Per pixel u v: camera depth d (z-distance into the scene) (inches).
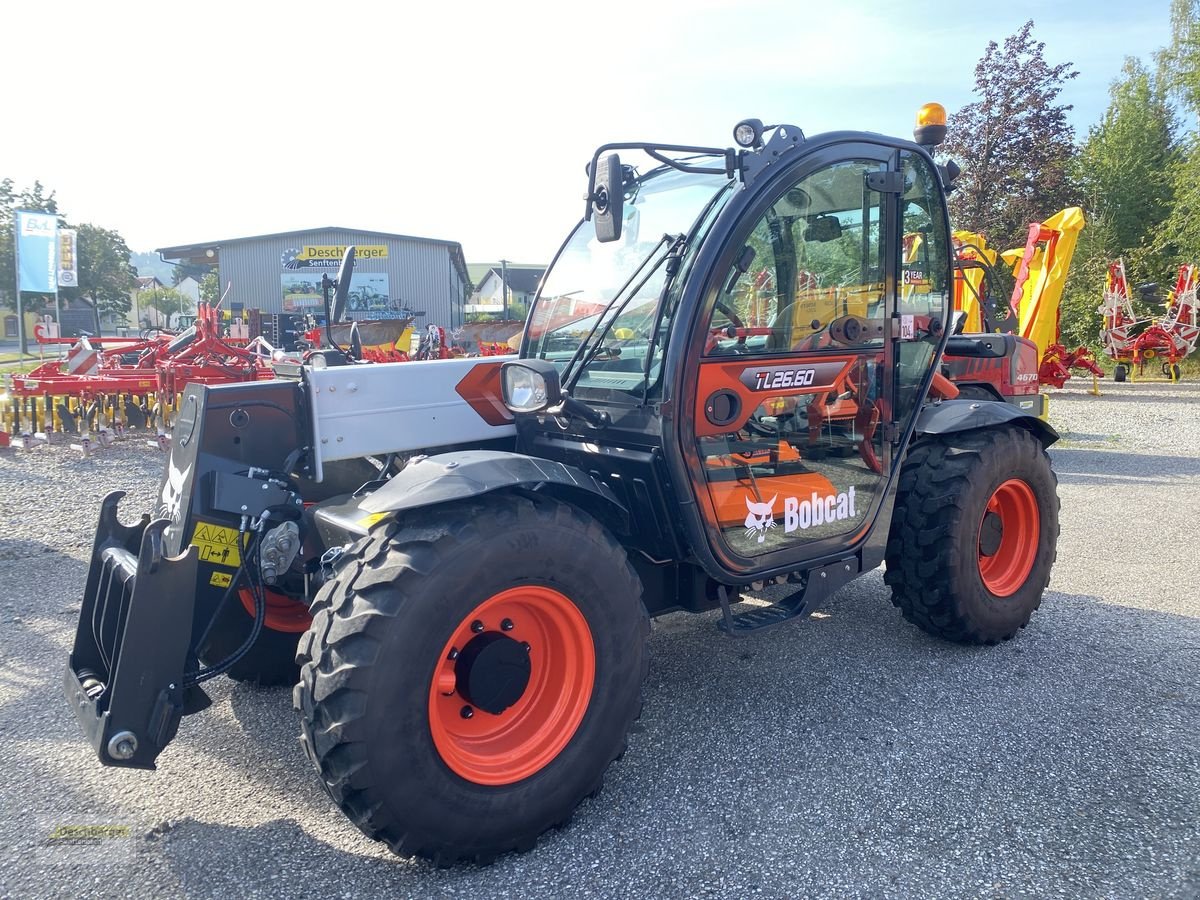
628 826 94.8
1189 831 91.5
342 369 114.4
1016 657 139.6
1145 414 454.3
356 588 84.4
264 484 103.7
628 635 96.8
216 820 96.8
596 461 112.0
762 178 106.1
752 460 111.8
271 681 130.6
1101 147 866.8
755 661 139.6
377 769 81.2
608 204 94.7
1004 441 139.8
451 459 93.9
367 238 1309.1
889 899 81.5
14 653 147.0
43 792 102.8
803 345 114.6
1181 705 121.3
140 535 109.3
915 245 129.9
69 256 940.6
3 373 748.0
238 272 1298.0
